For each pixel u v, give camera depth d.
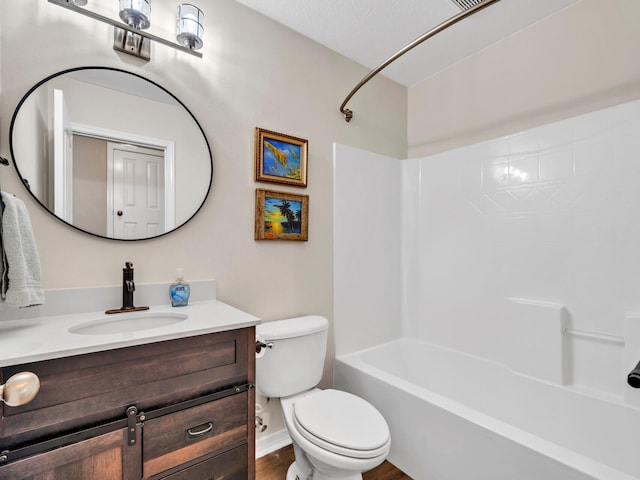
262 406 1.69
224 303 1.50
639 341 1.41
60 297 1.18
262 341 1.45
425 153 2.46
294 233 1.84
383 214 2.31
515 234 1.86
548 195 1.73
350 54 2.13
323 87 2.02
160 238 1.41
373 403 1.72
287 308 1.82
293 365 1.57
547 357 1.67
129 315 1.22
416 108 2.53
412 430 1.51
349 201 2.12
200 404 1.02
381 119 2.38
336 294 2.04
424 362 2.25
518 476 1.12
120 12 1.21
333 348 2.03
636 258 1.46
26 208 1.13
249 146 1.68
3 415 0.73
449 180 2.21
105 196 1.29
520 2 1.72
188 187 1.48
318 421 1.29
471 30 1.94
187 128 1.48
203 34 1.54
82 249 1.24
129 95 1.34
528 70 1.92
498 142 1.95
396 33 1.93
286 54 1.84
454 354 2.11
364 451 1.14
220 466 1.05
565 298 1.67
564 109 1.77
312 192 1.94
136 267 1.35
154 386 0.93
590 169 1.59
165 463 0.95
